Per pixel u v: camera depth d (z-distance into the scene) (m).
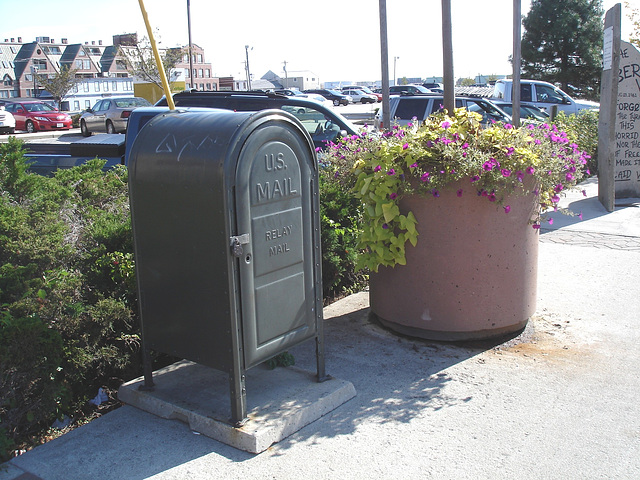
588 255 7.05
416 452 3.33
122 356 4.20
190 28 32.03
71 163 7.84
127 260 4.43
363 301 5.80
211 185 3.21
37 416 3.55
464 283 4.53
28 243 4.07
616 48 8.88
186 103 10.60
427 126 4.61
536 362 4.41
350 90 65.06
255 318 3.44
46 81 57.38
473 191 4.32
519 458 3.26
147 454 3.36
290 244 3.59
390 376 4.25
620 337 4.84
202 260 3.36
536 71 38.41
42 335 3.51
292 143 3.53
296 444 3.43
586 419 3.63
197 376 4.09
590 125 12.56
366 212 4.57
